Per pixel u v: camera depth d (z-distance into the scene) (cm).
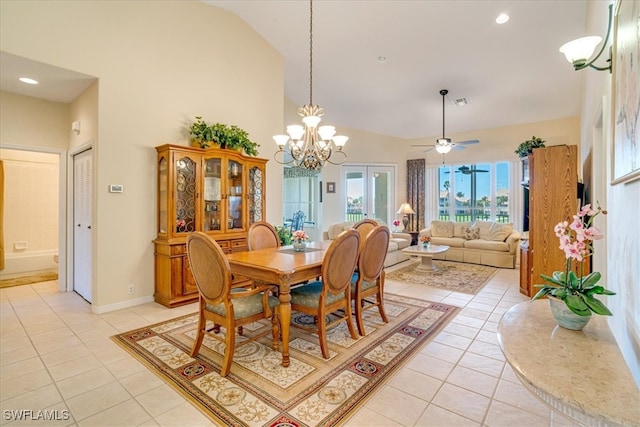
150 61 374
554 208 354
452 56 458
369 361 239
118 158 350
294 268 236
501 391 202
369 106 638
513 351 116
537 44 413
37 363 236
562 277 136
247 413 180
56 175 566
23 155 532
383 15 399
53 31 304
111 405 188
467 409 184
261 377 217
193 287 379
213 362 237
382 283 319
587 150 375
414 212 760
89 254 381
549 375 101
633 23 112
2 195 510
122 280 356
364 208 766
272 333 268
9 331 293
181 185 375
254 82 489
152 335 285
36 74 323
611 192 165
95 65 331
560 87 505
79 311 347
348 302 276
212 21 435
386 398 195
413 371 226
